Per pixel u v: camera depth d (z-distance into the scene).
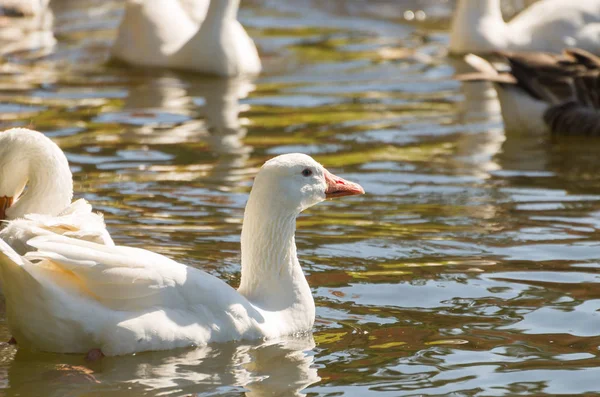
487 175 15.72
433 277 11.30
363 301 10.60
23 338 9.01
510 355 9.21
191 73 22.12
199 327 9.23
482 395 8.38
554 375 8.77
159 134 17.47
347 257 11.96
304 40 25.50
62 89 20.28
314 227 13.12
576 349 9.34
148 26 22.80
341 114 19.08
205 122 18.33
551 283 11.12
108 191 14.40
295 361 9.05
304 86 21.17
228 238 12.48
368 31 26.66
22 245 10.38
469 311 10.31
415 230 13.00
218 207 13.77
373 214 13.69
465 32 23.97
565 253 12.13
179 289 9.23
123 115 18.58
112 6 29.25
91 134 17.34
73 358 8.95
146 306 9.09
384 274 11.41
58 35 25.25
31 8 27.28
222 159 16.12
